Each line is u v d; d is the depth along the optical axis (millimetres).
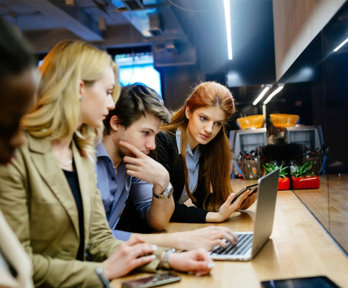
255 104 5059
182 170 2090
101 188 1535
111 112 1593
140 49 8844
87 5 7125
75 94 1090
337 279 1037
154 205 1684
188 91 8320
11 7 7199
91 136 1264
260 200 1246
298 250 1318
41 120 1058
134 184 1839
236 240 1388
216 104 1996
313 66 2367
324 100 1770
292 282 1019
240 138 4324
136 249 1145
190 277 1095
